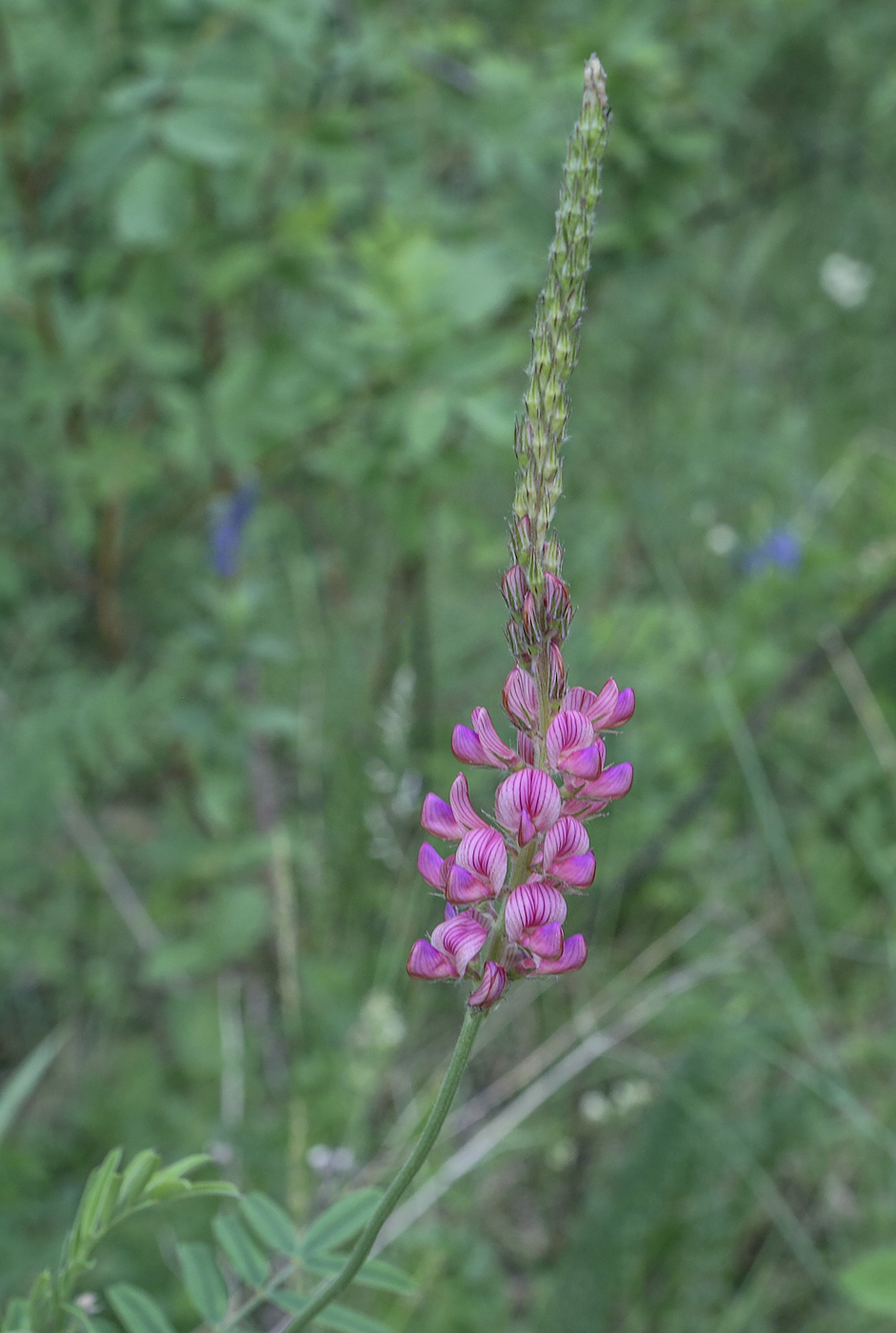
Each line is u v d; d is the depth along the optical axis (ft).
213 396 3.19
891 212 5.80
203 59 2.98
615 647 3.67
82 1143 2.73
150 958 2.90
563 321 1.25
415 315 3.05
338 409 3.22
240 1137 2.57
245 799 3.44
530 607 1.28
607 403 4.90
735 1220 2.50
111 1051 3.10
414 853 2.97
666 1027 2.95
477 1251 2.45
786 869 2.98
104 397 3.75
